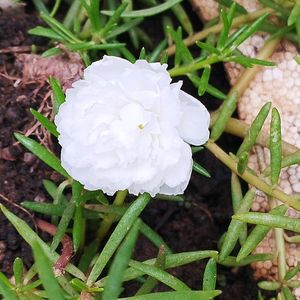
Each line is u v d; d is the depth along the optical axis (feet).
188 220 0.48
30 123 0.46
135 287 0.45
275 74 0.48
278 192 0.42
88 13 0.45
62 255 0.40
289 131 0.47
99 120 0.36
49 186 0.44
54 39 0.48
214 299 0.47
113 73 0.36
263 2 0.46
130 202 0.44
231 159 0.43
